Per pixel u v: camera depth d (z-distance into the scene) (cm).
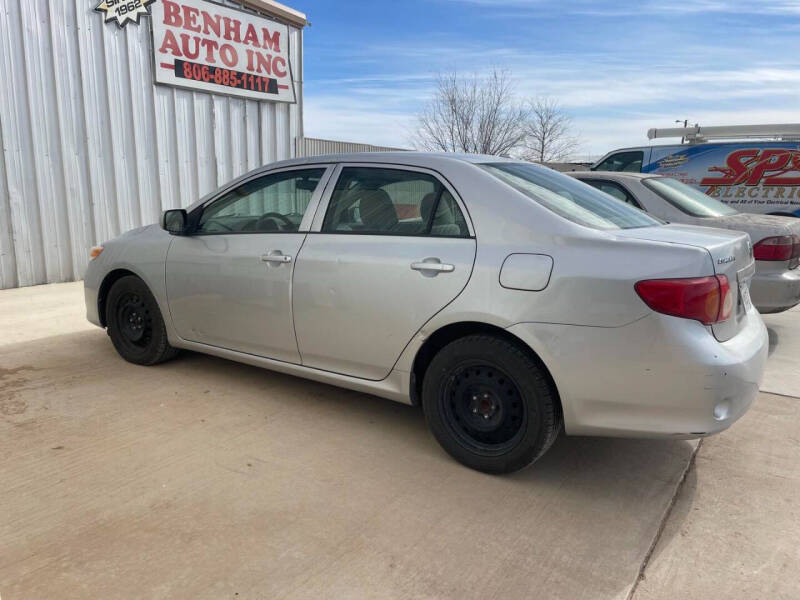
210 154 998
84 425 361
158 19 884
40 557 239
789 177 915
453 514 278
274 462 322
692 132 1028
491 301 295
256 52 1052
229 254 396
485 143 2862
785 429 379
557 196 327
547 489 303
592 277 273
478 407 313
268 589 225
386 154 361
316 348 364
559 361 280
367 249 339
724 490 306
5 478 298
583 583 234
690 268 264
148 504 278
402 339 327
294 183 388
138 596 220
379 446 344
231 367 468
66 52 783
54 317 622
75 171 811
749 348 284
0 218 743
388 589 227
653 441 361
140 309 458
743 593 231
